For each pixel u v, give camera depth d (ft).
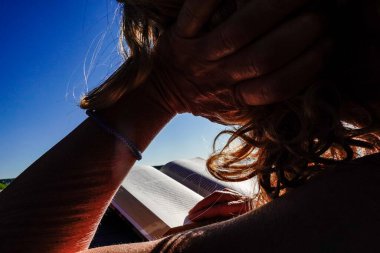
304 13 1.34
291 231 1.21
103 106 1.96
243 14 1.41
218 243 1.31
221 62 1.63
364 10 1.34
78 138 1.94
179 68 1.84
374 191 1.20
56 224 1.82
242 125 1.94
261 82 1.54
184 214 3.59
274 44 1.40
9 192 1.87
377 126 1.58
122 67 1.99
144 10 1.84
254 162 2.23
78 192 1.85
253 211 1.41
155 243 1.55
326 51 1.40
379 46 1.39
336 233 1.15
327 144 1.62
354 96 1.56
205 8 1.55
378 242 1.10
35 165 1.92
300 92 1.59
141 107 1.99
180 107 1.99
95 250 1.72
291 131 1.74
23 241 1.77
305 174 1.70
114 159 1.93
